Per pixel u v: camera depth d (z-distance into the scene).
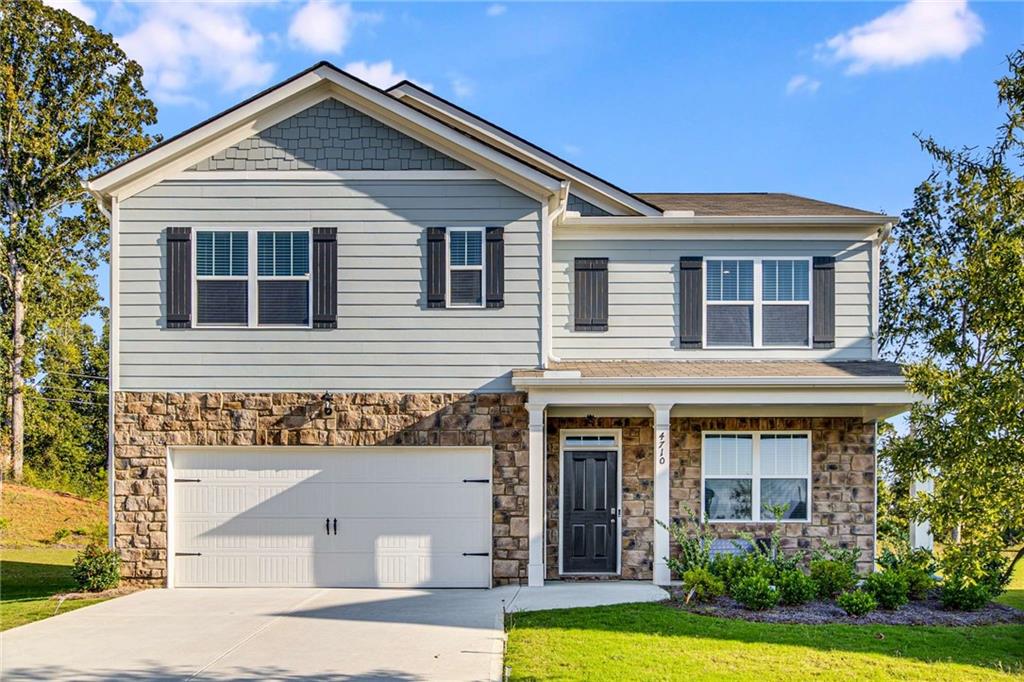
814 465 14.47
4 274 30.98
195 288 13.48
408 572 13.29
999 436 7.64
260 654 9.01
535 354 13.42
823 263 14.90
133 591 12.95
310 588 13.20
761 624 10.29
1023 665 8.70
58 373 36.12
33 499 28.66
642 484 14.36
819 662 8.65
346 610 11.34
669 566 13.02
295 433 13.34
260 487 13.40
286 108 13.60
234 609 11.48
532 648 9.01
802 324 14.92
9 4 29.72
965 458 7.74
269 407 13.37
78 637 9.85
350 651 9.09
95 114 31.39
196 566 13.32
